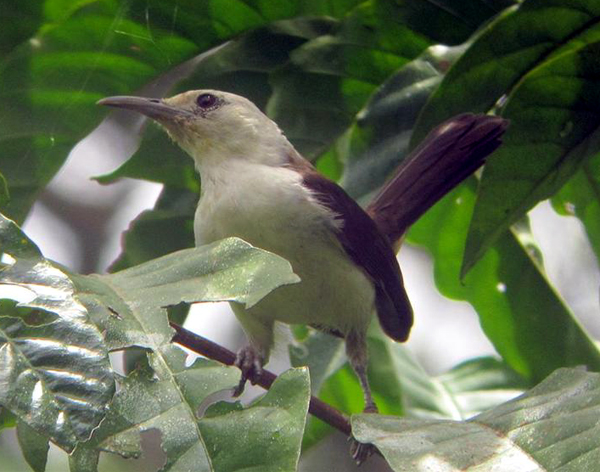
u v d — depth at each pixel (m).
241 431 5.13
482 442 5.67
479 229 8.88
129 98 9.86
